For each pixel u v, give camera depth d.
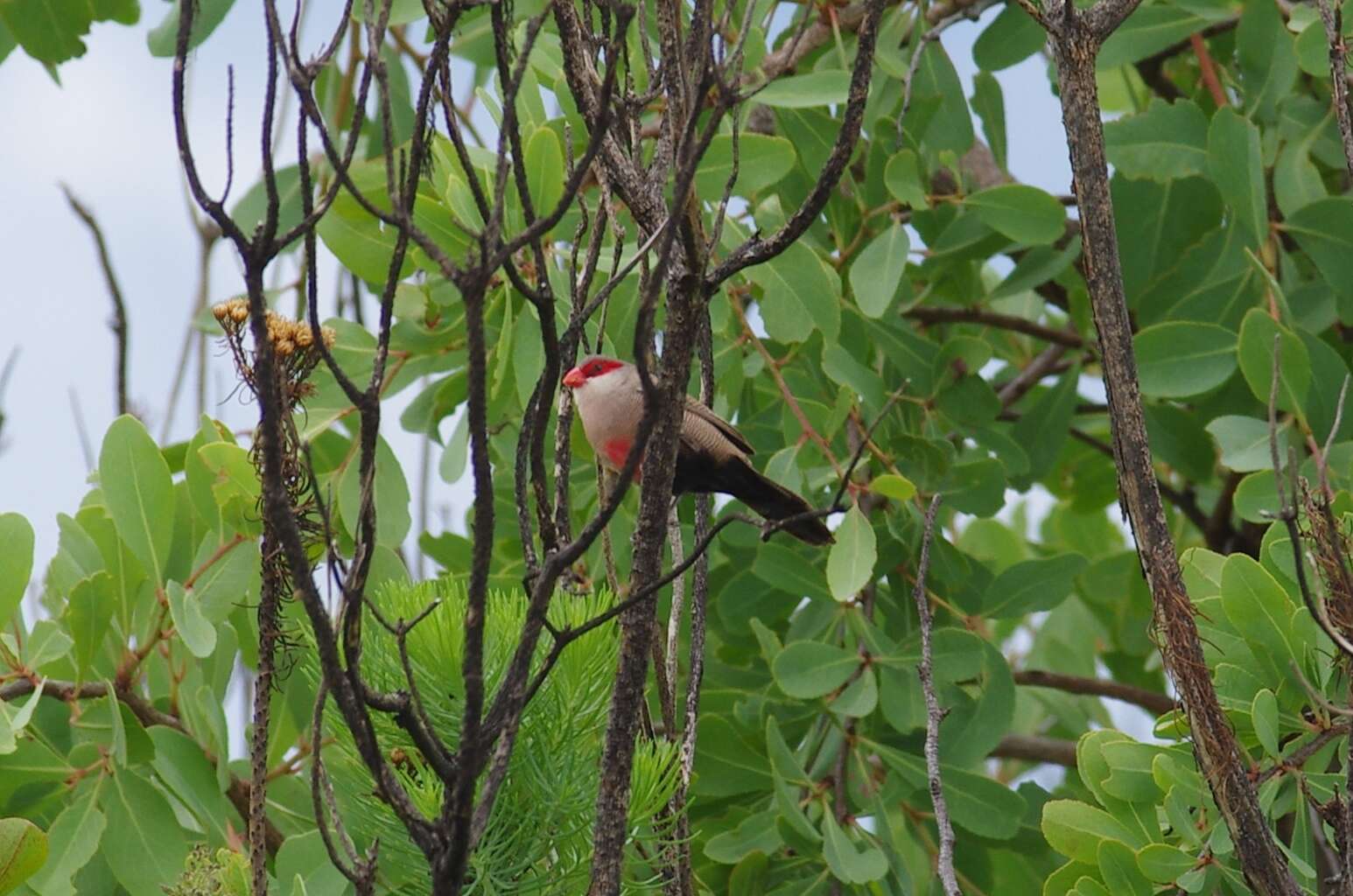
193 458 8.86
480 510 4.77
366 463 5.00
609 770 5.52
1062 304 13.73
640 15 6.51
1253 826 6.34
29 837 6.94
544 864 6.30
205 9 10.13
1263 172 10.47
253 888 5.64
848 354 10.88
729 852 9.91
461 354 10.79
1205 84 13.33
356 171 10.45
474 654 4.89
